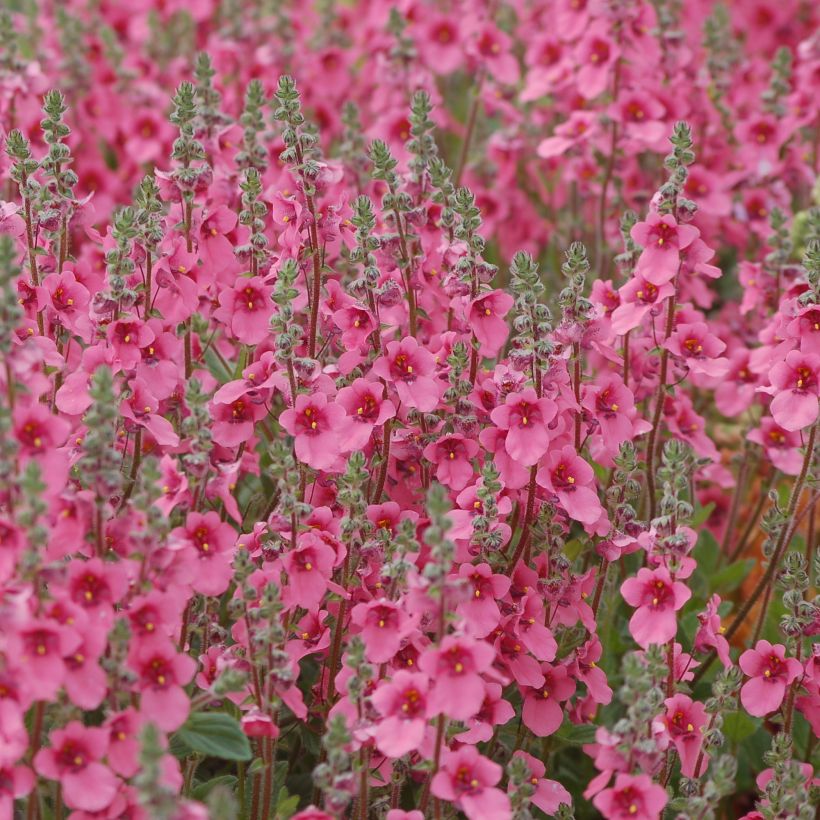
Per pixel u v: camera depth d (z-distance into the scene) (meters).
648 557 6.50
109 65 11.95
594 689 6.46
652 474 7.41
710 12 13.59
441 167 7.16
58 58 11.76
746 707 6.34
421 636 5.75
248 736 6.19
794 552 6.43
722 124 11.03
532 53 10.90
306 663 7.28
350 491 5.96
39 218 6.76
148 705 5.18
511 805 5.62
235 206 7.92
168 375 6.41
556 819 6.55
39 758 4.98
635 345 7.61
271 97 11.07
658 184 10.80
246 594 5.61
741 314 9.66
